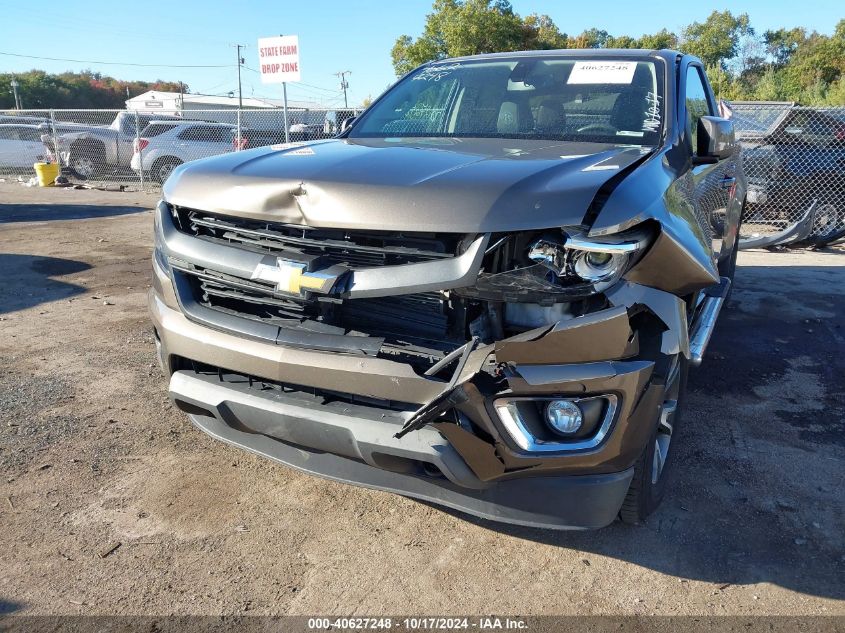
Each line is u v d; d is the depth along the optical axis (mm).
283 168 2762
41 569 2662
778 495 3291
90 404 4102
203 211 2826
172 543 2846
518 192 2350
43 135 18562
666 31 62125
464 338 2418
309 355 2512
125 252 8789
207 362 2748
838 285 7422
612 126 3508
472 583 2662
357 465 2721
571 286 2275
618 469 2498
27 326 5578
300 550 2830
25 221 11391
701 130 3498
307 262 2490
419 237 2379
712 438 3844
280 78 12867
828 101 32062
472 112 3854
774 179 9883
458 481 2404
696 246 2656
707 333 3254
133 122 18203
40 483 3244
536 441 2367
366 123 4094
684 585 2672
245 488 3268
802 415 4160
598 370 2303
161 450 3588
